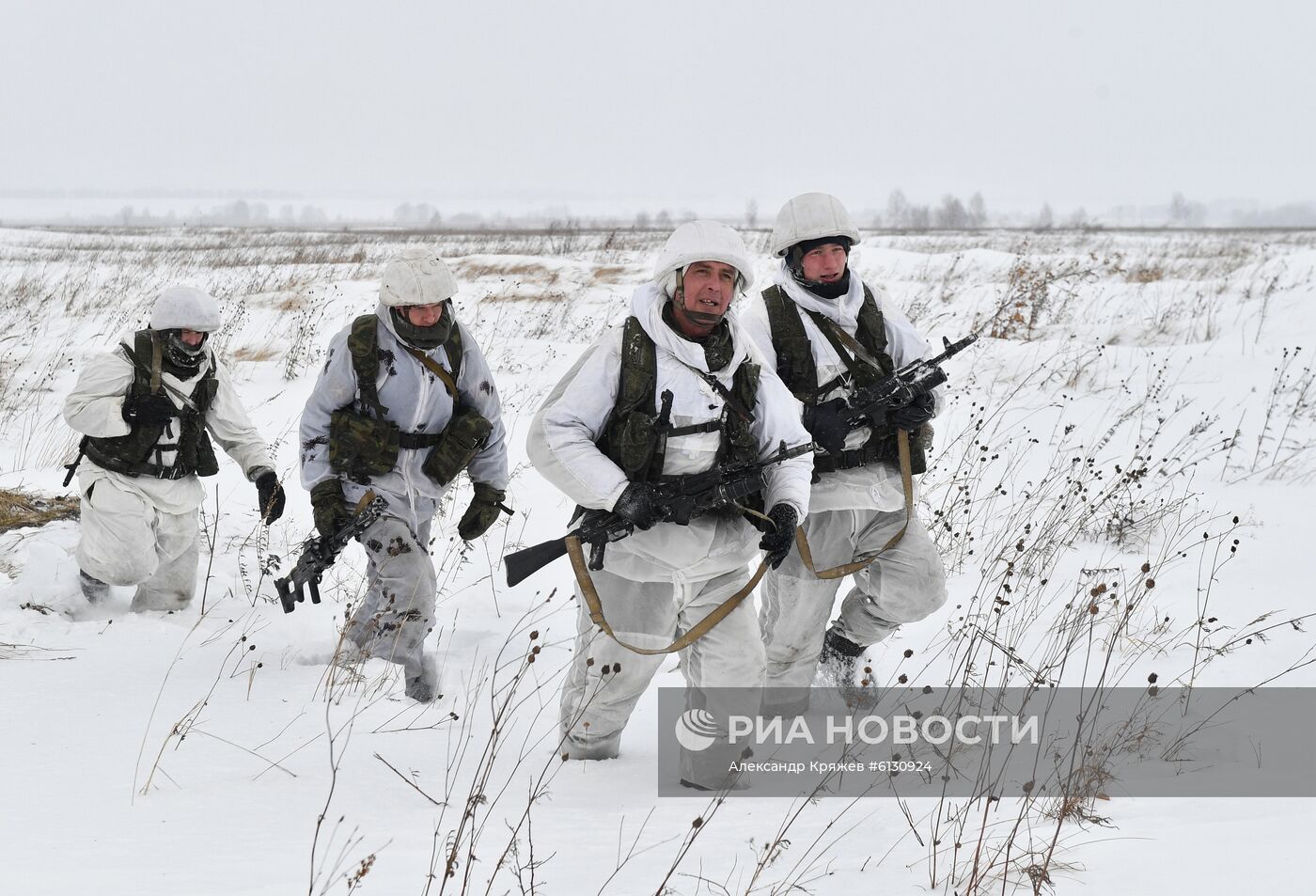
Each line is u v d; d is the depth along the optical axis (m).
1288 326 53.12
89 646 19.86
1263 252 124.62
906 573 17.41
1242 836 10.92
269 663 19.20
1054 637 20.77
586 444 14.10
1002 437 36.41
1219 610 22.50
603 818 12.95
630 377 14.09
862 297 17.17
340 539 17.80
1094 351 48.16
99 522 21.16
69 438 35.38
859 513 16.92
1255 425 38.34
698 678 14.76
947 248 123.88
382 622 18.22
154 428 21.20
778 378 15.52
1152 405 40.53
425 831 12.10
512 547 26.94
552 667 19.73
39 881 9.99
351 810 12.82
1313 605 22.67
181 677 18.19
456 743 15.92
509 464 33.94
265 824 12.21
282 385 43.88
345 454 17.88
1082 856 10.88
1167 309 59.44
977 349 48.75
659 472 14.25
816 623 17.17
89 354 48.69
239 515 28.67
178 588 22.25
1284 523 28.50
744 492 14.19
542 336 54.06
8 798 12.70
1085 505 28.53
